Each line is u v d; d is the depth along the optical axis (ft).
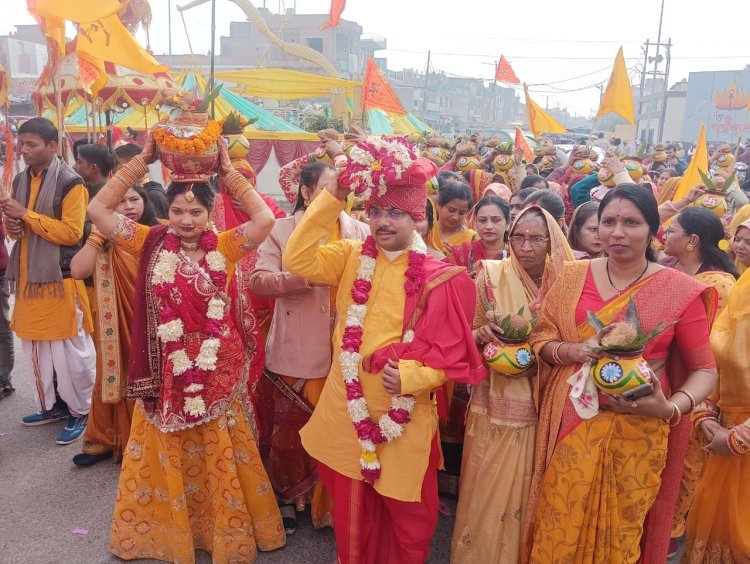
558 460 8.84
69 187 13.93
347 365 8.98
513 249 9.74
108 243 12.39
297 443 11.65
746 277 9.41
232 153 15.02
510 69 66.80
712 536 10.11
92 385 15.07
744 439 9.06
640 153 31.19
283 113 102.83
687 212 11.41
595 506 8.61
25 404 16.63
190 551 10.21
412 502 9.17
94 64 17.49
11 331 16.96
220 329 9.99
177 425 9.82
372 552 9.65
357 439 9.09
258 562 10.68
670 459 8.93
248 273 12.13
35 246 13.96
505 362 9.05
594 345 8.08
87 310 15.02
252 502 10.70
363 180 8.51
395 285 9.12
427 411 8.97
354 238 11.81
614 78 32.91
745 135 130.82
